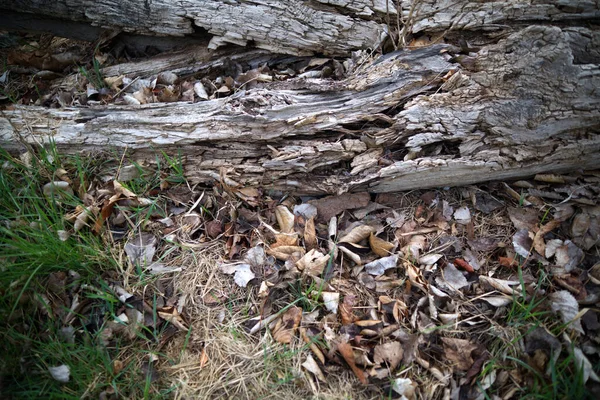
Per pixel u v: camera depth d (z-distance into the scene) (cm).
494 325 203
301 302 215
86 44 304
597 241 218
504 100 225
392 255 224
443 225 234
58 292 212
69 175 244
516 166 233
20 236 227
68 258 215
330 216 239
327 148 235
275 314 211
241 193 242
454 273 219
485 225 235
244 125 237
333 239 232
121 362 200
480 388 189
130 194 237
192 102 248
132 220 238
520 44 219
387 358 198
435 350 200
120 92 276
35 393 189
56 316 207
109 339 204
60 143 244
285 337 205
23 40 315
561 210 228
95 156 246
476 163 232
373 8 252
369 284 219
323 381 196
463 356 197
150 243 230
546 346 193
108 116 246
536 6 231
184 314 212
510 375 192
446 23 242
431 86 234
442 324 206
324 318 210
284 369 199
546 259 217
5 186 229
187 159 246
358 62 260
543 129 226
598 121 223
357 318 209
